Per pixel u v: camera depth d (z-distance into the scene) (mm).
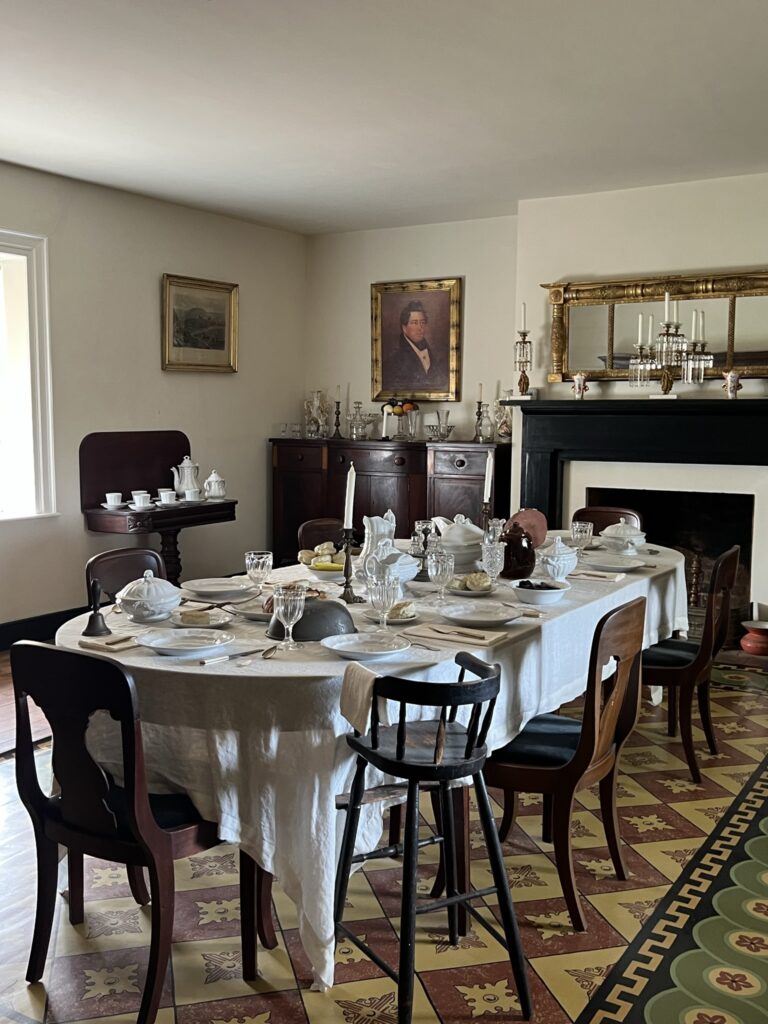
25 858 3035
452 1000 2248
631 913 2662
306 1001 2242
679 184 5734
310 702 2211
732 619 5961
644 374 5855
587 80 3895
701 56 3615
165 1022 2158
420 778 2100
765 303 5496
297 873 2227
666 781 3662
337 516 7215
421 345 7234
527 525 3824
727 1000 2248
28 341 5543
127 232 6113
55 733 2127
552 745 2688
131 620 2768
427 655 2445
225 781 2229
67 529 5836
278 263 7441
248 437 7309
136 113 4375
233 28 3363
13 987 2311
